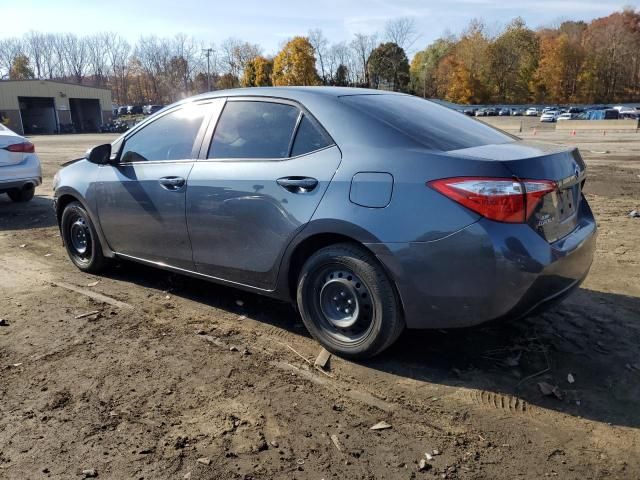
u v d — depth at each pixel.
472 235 2.84
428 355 3.48
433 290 2.97
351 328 3.34
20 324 3.99
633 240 6.22
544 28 106.75
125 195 4.43
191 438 2.64
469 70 92.56
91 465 2.45
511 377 3.21
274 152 3.60
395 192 3.03
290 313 4.20
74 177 4.97
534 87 94.06
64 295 4.61
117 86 107.12
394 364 3.37
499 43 94.50
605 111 59.72
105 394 3.04
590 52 93.25
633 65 95.81
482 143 3.40
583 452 2.54
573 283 3.25
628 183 10.87
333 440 2.62
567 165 3.24
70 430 2.71
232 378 3.21
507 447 2.57
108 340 3.72
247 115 3.83
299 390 3.07
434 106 4.05
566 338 3.69
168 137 4.28
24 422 2.77
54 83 61.31
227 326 3.96
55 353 3.53
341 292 3.37
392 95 3.98
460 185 2.87
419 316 3.07
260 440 2.62
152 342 3.69
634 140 25.95
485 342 3.65
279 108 3.68
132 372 3.28
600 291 4.57
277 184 3.46
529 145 3.51
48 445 2.59
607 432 2.69
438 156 3.00
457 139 3.35
